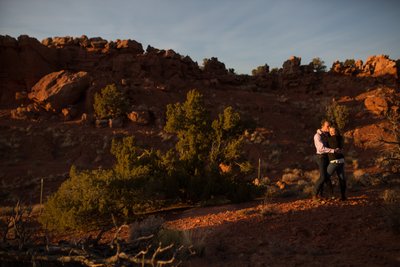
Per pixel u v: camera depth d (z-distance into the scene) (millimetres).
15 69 42906
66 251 5805
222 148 17812
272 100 47438
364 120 39281
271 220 8359
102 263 5211
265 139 35438
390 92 44906
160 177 14367
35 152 30859
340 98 47781
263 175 26078
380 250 5852
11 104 40719
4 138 32031
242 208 11258
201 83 50750
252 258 5961
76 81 39562
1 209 16203
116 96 37344
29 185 24281
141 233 7363
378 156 27312
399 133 14609
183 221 9984
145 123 36875
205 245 6570
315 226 7488
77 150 31453
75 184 11875
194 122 17656
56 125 35625
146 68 48000
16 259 5625
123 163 14125
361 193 11062
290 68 55594
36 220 12781
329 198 9867
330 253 5973
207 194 13789
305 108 45406
